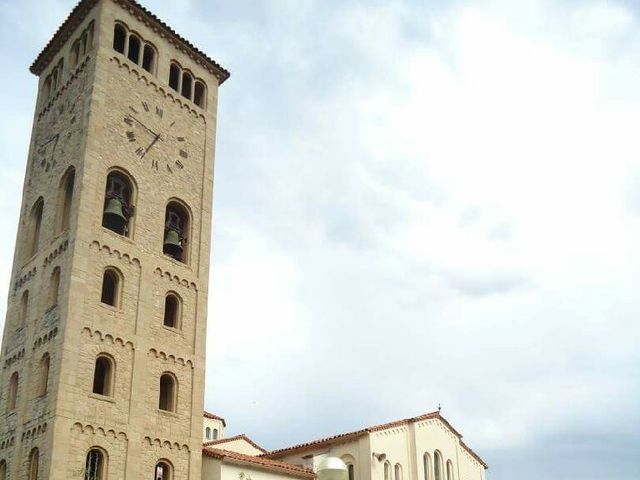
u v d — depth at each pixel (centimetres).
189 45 5097
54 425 3444
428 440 5512
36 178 4681
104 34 4516
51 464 3362
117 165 4269
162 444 3900
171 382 4119
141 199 4331
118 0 4675
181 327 4278
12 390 4006
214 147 5034
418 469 5284
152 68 4797
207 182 4850
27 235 4491
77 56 4759
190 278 4456
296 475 4525
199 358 4297
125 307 3997
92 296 3847
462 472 5841
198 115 5003
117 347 3869
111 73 4456
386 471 5116
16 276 4425
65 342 3628
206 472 4134
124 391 3819
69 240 3934
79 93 4475
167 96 4806
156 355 4056
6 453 3800
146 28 4841
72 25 4853
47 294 3978
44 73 5128
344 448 5162
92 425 3600
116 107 4409
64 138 4472
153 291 4184
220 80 5347
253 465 4275
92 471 3572
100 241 3997
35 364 3844
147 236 4281
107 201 4175
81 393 3612
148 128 4572
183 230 4622
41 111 4959
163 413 3972
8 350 4188
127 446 3722
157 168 4525
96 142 4194
